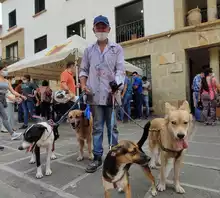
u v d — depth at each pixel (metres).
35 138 3.10
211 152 4.11
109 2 11.72
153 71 10.01
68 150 4.58
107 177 2.25
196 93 7.81
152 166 3.35
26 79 7.58
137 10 10.95
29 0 16.23
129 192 2.28
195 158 3.80
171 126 2.48
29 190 2.84
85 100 3.64
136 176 3.13
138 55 10.45
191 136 5.48
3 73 5.57
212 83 7.03
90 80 3.52
